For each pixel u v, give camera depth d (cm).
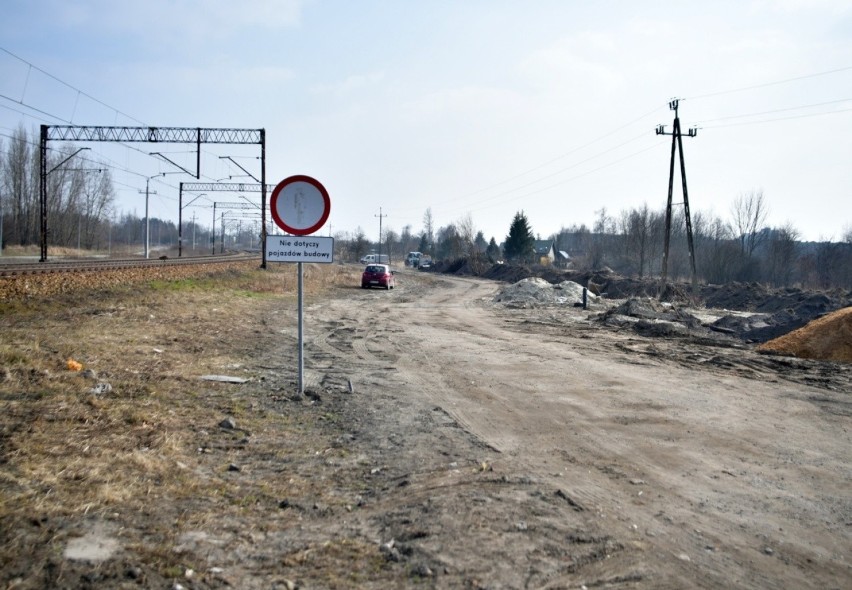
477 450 656
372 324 2033
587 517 478
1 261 4172
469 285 5297
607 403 898
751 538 453
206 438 649
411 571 385
